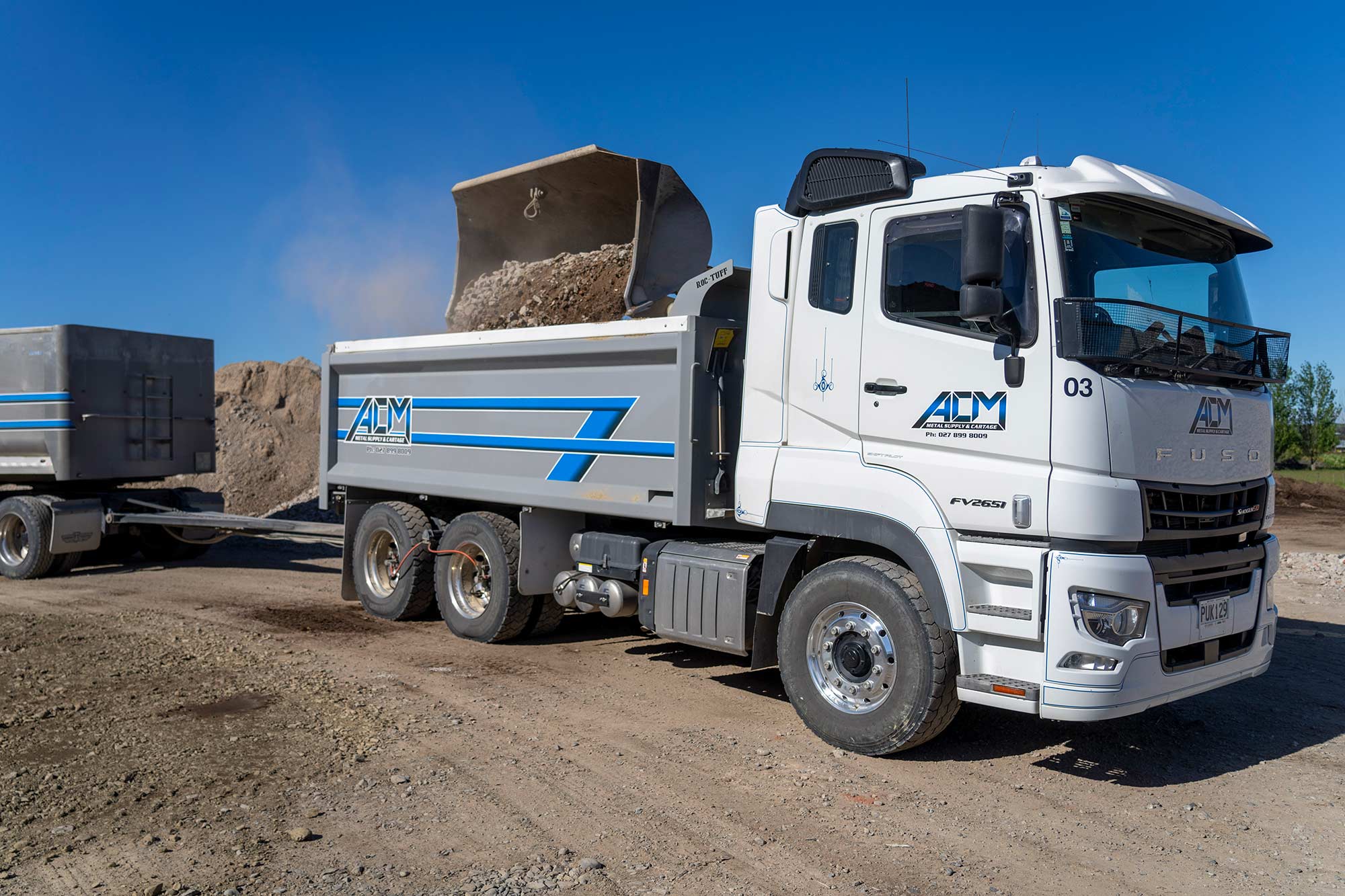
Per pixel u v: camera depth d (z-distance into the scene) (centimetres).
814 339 562
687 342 630
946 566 496
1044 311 469
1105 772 520
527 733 564
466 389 819
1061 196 475
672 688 670
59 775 488
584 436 714
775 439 583
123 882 377
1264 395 562
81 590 1090
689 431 629
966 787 493
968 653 493
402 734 557
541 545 771
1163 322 484
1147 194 495
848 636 544
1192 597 493
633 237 835
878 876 392
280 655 746
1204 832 443
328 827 430
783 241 577
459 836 423
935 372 506
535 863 397
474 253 946
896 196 529
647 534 714
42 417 1207
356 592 940
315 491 1984
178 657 739
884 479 525
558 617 815
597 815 449
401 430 888
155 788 471
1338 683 712
